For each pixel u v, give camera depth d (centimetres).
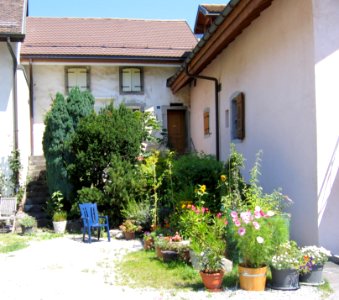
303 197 694
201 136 1436
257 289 509
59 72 1571
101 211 1023
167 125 1634
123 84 1612
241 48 988
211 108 1282
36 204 1205
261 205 610
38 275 639
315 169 655
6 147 1213
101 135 1032
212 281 520
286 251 526
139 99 1614
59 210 1078
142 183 998
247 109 955
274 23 798
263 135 862
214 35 979
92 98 1159
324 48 652
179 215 772
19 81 1275
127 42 1689
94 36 1723
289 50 738
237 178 714
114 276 621
